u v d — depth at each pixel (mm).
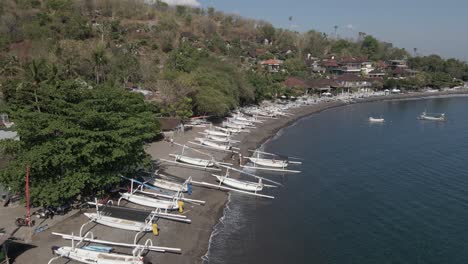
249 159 68312
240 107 118312
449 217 45844
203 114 97188
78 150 37875
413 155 74062
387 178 60031
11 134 45312
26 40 120312
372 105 148625
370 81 181250
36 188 36531
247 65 174125
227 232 41062
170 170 57719
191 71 105500
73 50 97062
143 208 43250
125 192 46062
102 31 139125
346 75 185000
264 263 35656
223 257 36156
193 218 43094
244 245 38562
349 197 51969
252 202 49469
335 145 81688
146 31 171375
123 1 193875
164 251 35562
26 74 67688
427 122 112125
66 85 41875
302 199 51062
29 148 37125
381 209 48000
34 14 136500
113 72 98500
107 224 38188
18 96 55344
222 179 53844
